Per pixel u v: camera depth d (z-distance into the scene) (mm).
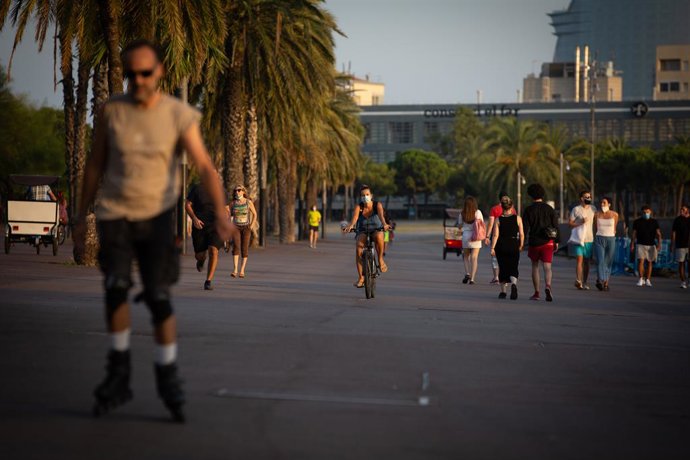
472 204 31141
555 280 35094
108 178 7234
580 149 185375
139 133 7160
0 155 96438
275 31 46469
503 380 10172
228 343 12250
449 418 7945
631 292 29016
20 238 38031
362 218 22812
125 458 6148
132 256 7285
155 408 7758
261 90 47594
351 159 90062
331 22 51125
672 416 8625
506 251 23984
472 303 21953
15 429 6859
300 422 7484
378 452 6637
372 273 22344
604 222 28922
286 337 13188
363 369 10422
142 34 30828
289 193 79938
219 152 61406
